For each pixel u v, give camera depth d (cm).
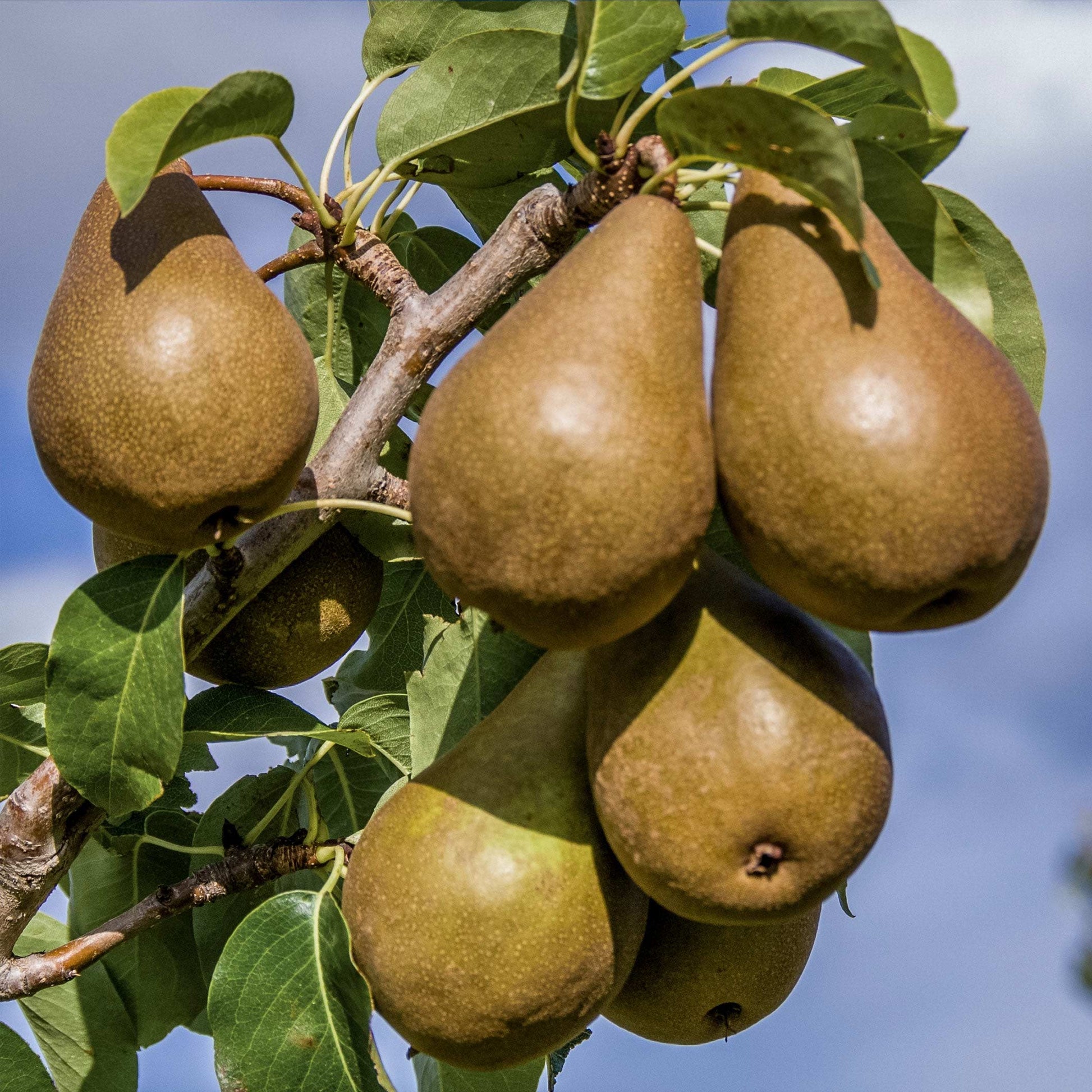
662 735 89
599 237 90
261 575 97
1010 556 87
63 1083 103
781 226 89
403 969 91
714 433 89
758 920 90
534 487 87
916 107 98
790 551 87
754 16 91
